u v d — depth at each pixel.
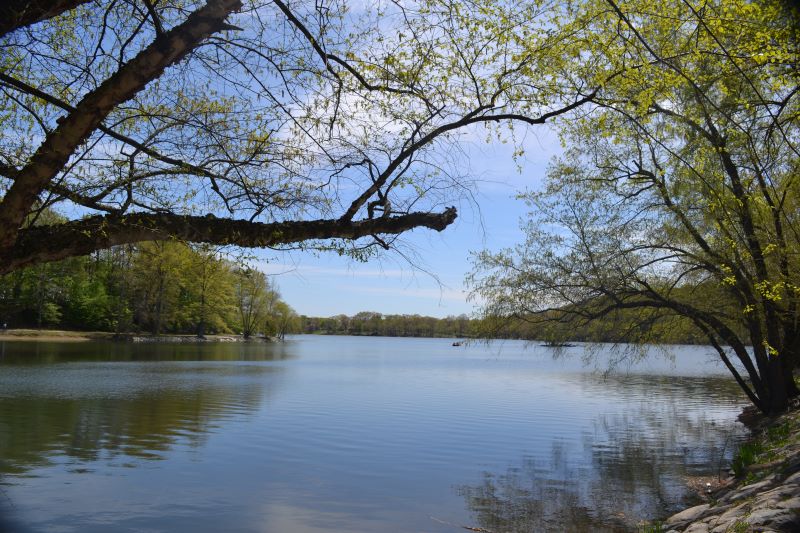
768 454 11.68
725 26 6.70
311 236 5.75
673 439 17.92
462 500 11.64
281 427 18.72
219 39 5.50
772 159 10.71
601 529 10.02
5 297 67.81
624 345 17.36
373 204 6.02
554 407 24.92
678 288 16.95
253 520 10.18
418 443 16.80
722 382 37.78
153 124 6.08
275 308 112.19
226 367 44.12
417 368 50.97
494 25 6.18
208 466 13.59
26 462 13.41
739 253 14.26
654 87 6.79
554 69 6.79
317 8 5.74
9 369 35.06
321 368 47.81
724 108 10.00
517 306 16.98
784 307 15.24
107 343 70.00
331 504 11.18
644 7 6.59
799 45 6.63
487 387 33.56
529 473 13.74
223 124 6.11
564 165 16.81
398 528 10.01
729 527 7.50
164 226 5.27
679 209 15.01
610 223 16.64
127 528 9.59
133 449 15.04
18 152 5.89
